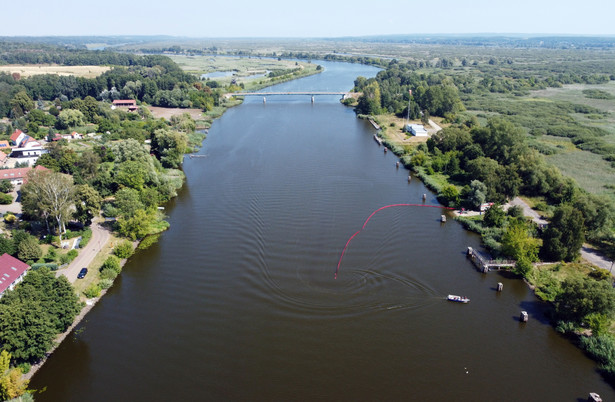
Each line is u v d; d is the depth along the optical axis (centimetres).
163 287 10700
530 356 8525
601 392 7712
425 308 9856
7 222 13575
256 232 13150
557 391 7725
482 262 11269
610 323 8938
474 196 14788
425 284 10688
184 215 14550
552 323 9425
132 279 11106
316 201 15462
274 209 14800
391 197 16025
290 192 16312
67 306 9119
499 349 8700
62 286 9175
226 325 9319
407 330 9169
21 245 11269
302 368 8175
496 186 15288
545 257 11719
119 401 7556
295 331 9119
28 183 12644
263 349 8644
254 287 10544
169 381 7944
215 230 13425
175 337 9025
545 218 14025
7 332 7981
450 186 15450
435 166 18712
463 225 13812
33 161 19788
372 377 7981
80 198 13225
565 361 8406
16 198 15625
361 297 10138
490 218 13362
